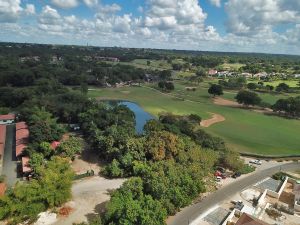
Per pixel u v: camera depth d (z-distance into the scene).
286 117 193.62
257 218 71.75
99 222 67.19
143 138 101.69
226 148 113.75
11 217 71.31
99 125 127.50
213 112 196.12
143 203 69.44
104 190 86.69
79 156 109.00
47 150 101.44
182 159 94.25
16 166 101.62
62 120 151.12
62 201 77.31
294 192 85.88
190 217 75.12
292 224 75.00
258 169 109.50
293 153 127.88
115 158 100.69
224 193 88.56
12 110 168.25
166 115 147.75
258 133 156.75
